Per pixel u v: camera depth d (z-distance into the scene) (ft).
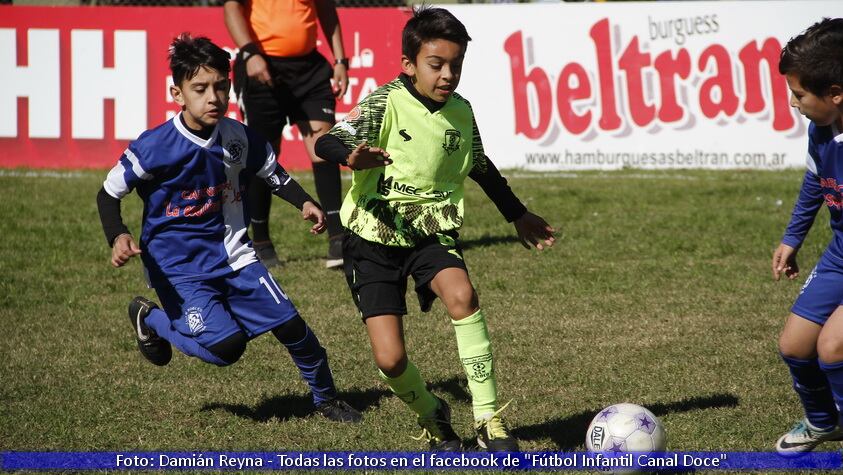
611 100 156.04
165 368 60.64
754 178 146.10
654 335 67.62
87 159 154.71
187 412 52.70
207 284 50.26
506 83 156.76
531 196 130.00
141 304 54.03
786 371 59.06
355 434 49.26
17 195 127.85
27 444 47.52
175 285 49.96
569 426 50.03
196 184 49.39
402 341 44.86
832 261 43.21
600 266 90.02
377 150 40.98
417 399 45.75
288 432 49.73
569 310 74.64
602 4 154.92
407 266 46.03
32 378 58.34
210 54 48.14
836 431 44.39
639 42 155.12
